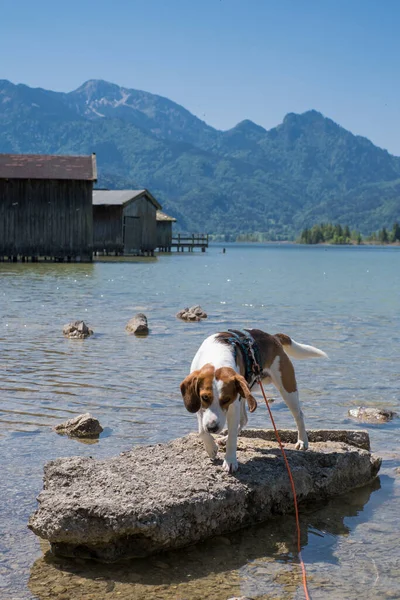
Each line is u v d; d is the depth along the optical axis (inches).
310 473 222.4
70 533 175.3
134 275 1288.1
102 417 295.1
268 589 161.0
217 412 190.2
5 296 812.6
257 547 185.2
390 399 338.6
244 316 662.5
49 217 1702.8
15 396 329.1
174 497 187.9
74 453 245.8
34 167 1724.9
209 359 207.8
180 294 900.0
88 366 402.6
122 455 223.6
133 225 2175.2
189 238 3452.3
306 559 176.9
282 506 209.8
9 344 474.9
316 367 418.0
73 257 1721.2
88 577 166.7
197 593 158.6
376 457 240.7
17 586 160.7
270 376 235.5
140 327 532.1
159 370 394.6
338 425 291.9
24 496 207.3
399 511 209.2
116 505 179.3
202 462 217.5
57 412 302.2
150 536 178.1
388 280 1365.7
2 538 183.3
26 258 1763.0
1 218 1690.5
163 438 265.9
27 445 254.5
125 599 155.3
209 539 190.9
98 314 653.9
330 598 156.3
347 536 191.0
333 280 1344.7
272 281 1273.4
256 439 253.8
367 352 470.0
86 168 1745.8
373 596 157.4
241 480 205.5
